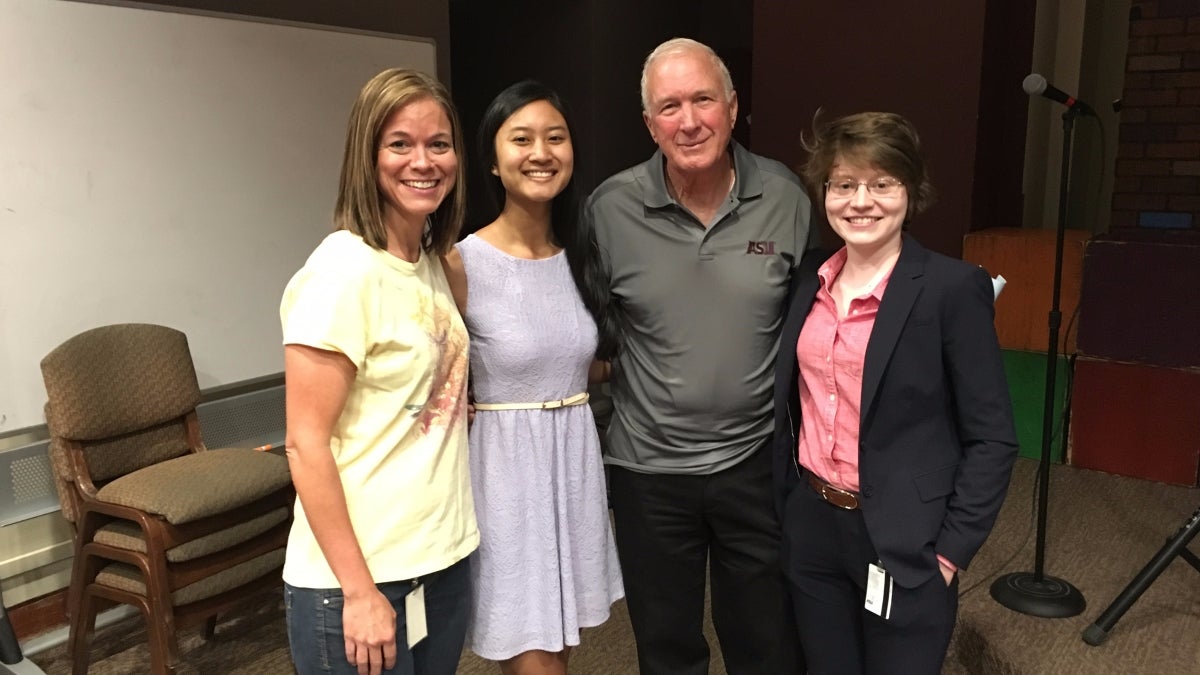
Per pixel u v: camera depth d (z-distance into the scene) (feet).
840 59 13.78
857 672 5.57
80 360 7.94
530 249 5.62
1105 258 11.55
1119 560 9.40
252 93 10.21
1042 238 12.39
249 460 8.38
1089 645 7.72
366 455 4.46
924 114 13.17
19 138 8.29
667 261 5.78
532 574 5.53
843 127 4.83
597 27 16.75
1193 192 11.36
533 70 17.58
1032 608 8.28
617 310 6.11
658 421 5.96
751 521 6.03
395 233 4.57
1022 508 10.89
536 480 5.49
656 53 5.59
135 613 9.30
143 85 9.18
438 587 4.87
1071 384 12.22
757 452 5.98
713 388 5.77
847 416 5.10
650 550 6.25
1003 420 4.80
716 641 8.66
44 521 8.92
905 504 4.94
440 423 4.73
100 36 8.79
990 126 13.25
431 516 4.65
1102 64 17.29
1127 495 11.23
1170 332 11.26
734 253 5.72
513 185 5.35
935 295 4.79
